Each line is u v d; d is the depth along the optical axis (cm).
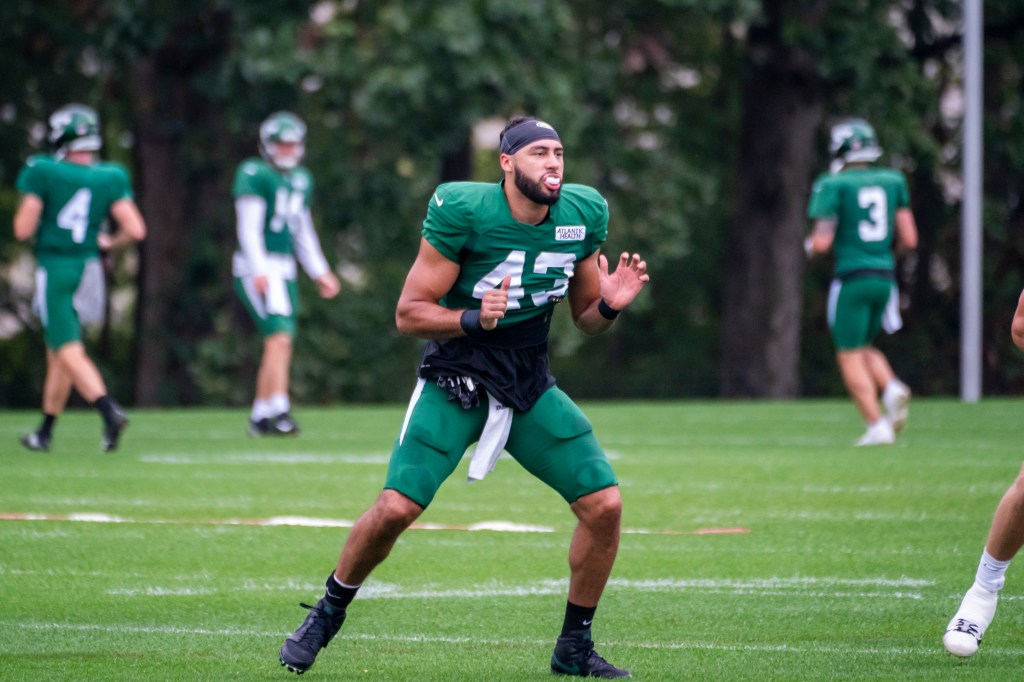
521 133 1688
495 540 2688
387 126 8156
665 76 10019
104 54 8238
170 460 4069
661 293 11738
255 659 1794
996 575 1742
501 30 7956
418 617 2048
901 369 10038
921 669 1723
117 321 10638
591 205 1748
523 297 1723
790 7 8662
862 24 8581
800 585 2267
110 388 9781
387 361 9444
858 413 6284
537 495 3353
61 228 4028
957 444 4503
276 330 4931
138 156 8894
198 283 8831
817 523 2884
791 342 9231
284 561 2470
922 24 9388
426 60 7844
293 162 4797
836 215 4406
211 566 2427
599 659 1722
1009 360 10038
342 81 8025
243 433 5184
